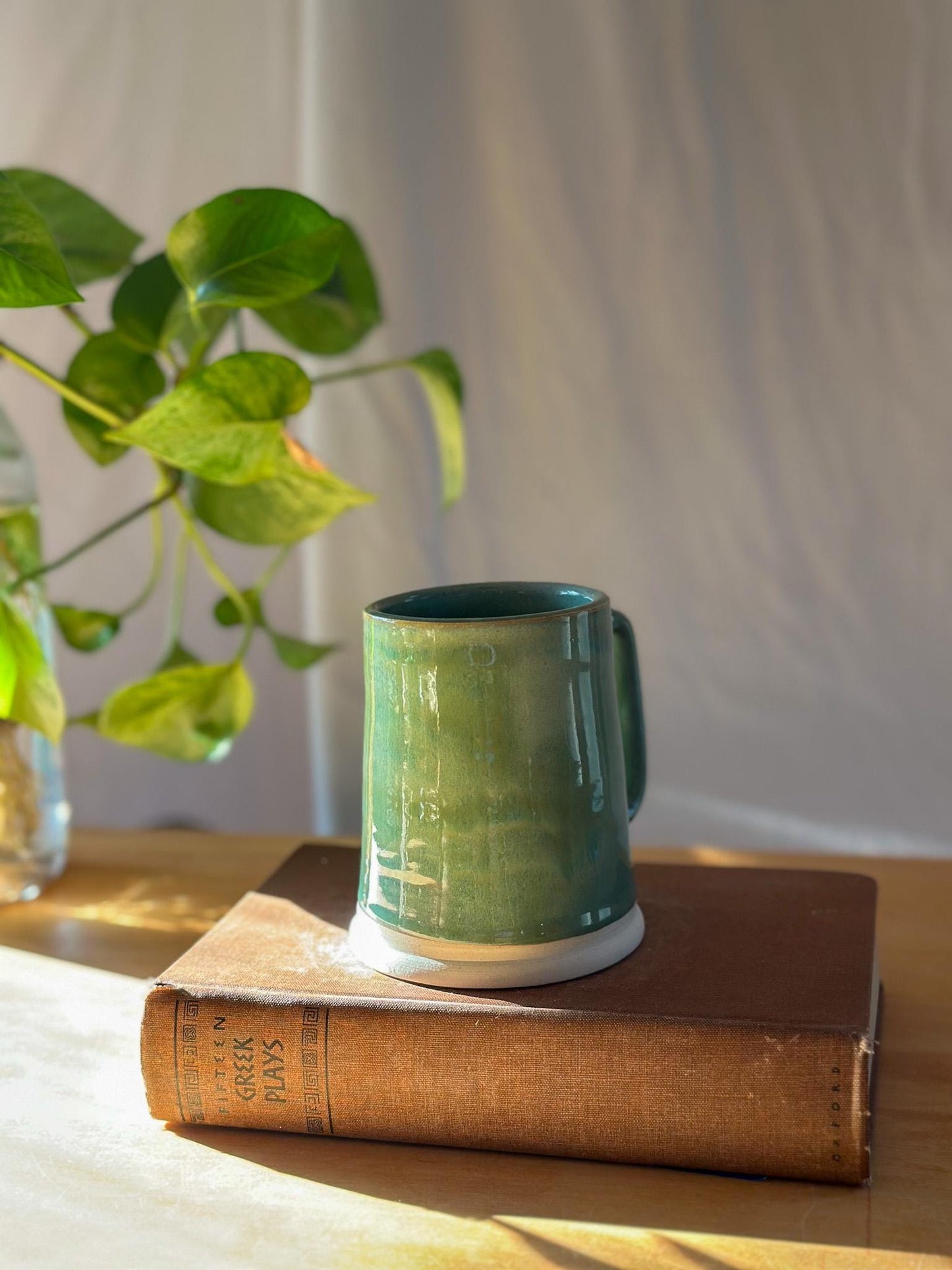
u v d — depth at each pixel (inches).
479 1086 17.4
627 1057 16.9
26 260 19.7
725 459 33.7
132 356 26.7
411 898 18.2
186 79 33.9
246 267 22.1
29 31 34.2
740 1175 17.0
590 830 18.4
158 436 21.3
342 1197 17.0
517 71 32.6
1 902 26.9
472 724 17.6
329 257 22.1
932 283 32.0
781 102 31.9
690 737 35.3
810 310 32.7
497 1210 16.6
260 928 20.7
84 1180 17.5
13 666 22.4
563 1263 15.5
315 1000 17.9
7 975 23.6
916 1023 20.8
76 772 38.6
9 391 36.2
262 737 37.4
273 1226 16.4
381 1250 15.9
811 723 34.7
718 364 33.2
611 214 32.9
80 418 26.6
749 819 35.4
